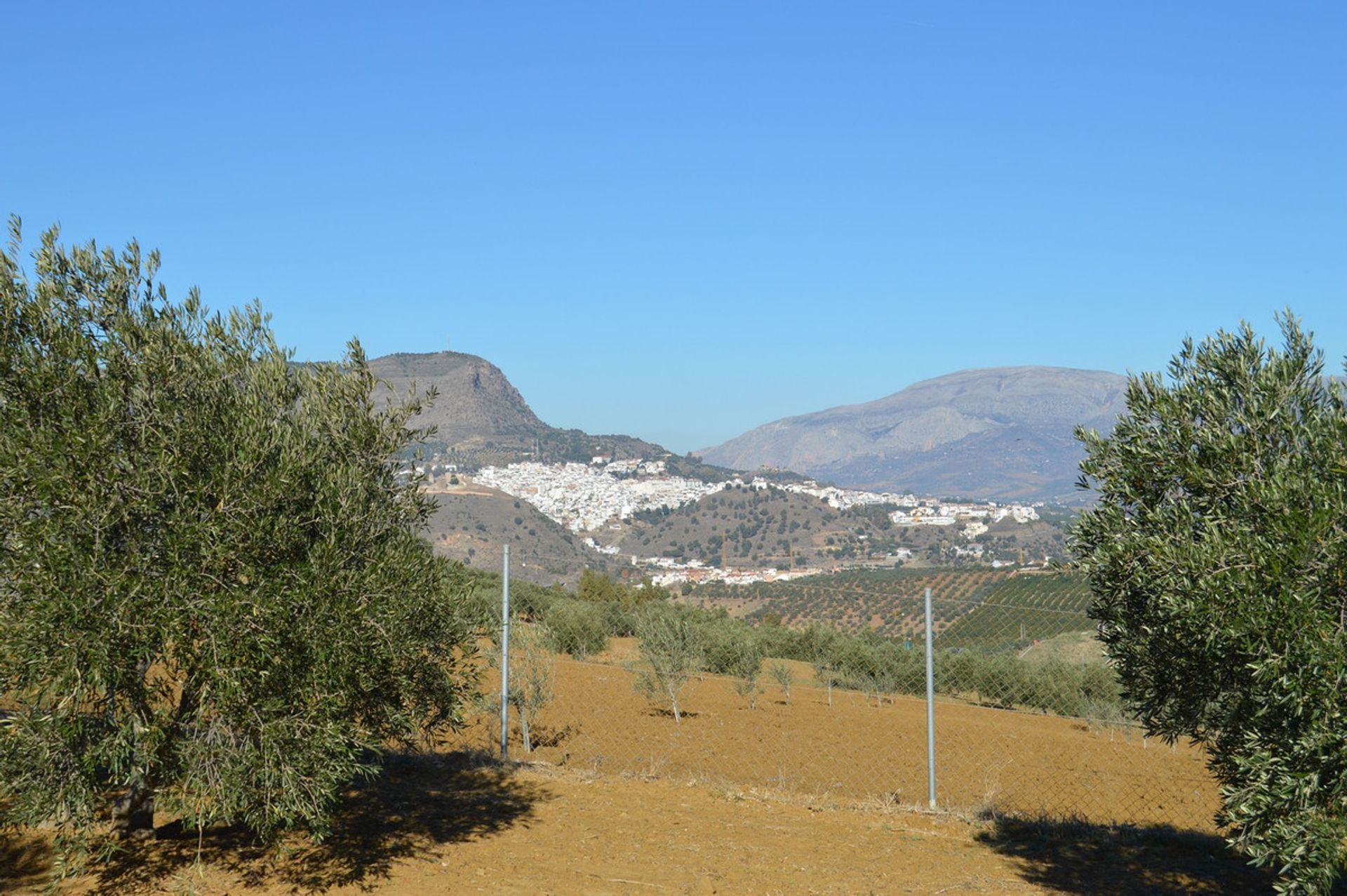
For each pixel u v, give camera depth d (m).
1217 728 5.86
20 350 5.84
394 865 7.25
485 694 12.22
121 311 6.43
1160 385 6.16
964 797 11.31
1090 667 19.42
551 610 24.28
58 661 5.15
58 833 6.09
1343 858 4.76
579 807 9.16
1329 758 4.74
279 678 5.82
